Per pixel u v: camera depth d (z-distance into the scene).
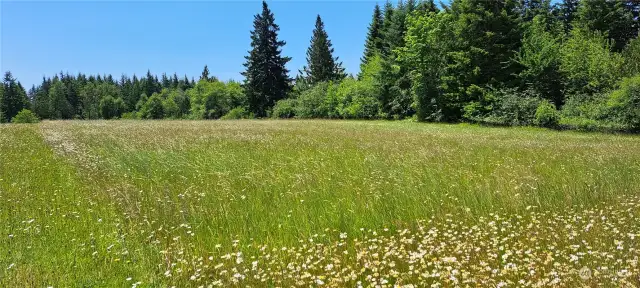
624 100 22.58
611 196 6.06
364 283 3.56
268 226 5.20
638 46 31.39
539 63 30.30
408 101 42.06
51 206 6.08
